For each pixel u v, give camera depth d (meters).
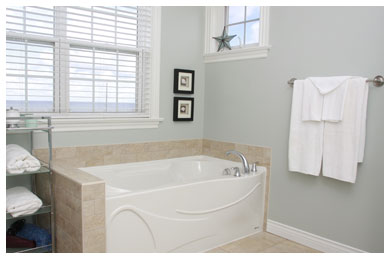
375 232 2.38
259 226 3.08
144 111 3.29
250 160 3.21
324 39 2.62
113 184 2.86
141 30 3.15
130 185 2.98
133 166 3.12
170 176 3.26
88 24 2.87
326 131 2.55
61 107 2.74
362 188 2.44
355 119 2.38
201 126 3.74
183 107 3.51
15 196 2.25
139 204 2.23
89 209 2.01
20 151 2.27
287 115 2.90
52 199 2.35
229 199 2.75
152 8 3.21
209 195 2.62
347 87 2.41
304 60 2.76
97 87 2.95
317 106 2.57
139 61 3.19
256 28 3.26
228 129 3.44
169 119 3.44
